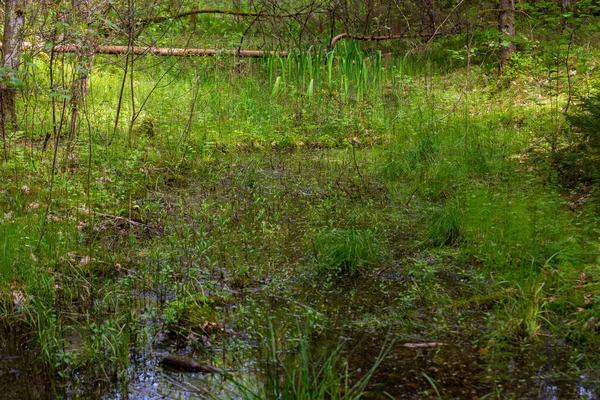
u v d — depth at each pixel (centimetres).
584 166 663
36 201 638
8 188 663
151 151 883
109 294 478
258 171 835
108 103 1048
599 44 1302
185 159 877
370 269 539
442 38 1523
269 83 1252
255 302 477
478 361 388
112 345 390
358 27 1552
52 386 362
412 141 936
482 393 353
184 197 738
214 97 1141
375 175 830
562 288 457
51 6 788
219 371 381
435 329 432
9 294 455
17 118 891
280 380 370
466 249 568
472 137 903
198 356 399
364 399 350
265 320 448
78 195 677
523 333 418
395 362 389
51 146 820
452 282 511
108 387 364
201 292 487
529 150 848
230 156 934
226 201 730
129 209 624
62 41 742
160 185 777
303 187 790
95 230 604
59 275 489
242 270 525
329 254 545
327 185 780
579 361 384
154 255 552
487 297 468
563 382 362
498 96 1175
